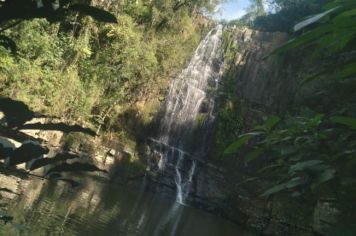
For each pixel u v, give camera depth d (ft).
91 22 64.85
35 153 3.03
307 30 3.39
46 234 23.57
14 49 3.12
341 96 4.47
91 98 66.90
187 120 82.23
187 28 82.89
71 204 34.50
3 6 2.59
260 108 81.46
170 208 58.59
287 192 4.50
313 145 4.36
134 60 72.02
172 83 82.33
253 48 87.76
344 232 3.80
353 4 3.02
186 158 78.79
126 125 74.90
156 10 77.36
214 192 72.33
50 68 62.08
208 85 86.22
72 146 59.11
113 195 49.21
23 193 30.66
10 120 2.83
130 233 32.14
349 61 3.67
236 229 58.13
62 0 2.65
